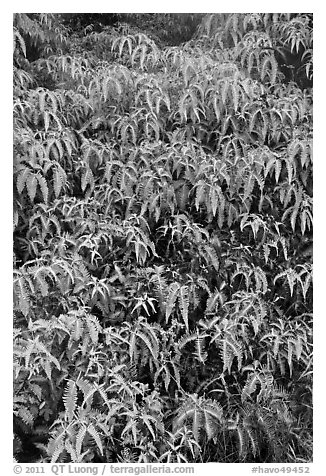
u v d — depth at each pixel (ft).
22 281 11.62
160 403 11.81
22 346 11.18
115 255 13.02
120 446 11.57
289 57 15.88
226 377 12.78
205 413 11.53
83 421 10.83
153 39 16.93
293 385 13.12
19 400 11.19
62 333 11.46
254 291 13.44
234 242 13.67
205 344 12.78
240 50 15.55
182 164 13.35
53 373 11.44
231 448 12.20
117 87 14.05
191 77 14.65
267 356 12.62
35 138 13.67
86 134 14.74
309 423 12.80
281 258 13.87
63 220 13.00
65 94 14.71
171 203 13.24
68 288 11.98
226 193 13.70
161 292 12.32
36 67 15.38
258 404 12.20
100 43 16.60
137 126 14.20
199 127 14.25
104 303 12.27
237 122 14.23
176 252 13.38
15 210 12.49
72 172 13.92
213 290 13.26
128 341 12.03
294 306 13.69
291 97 14.80
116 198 13.56
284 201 13.83
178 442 11.84
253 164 13.60
